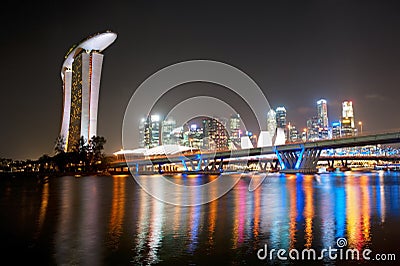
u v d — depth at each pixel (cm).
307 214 3828
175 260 2189
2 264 2178
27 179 17388
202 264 2111
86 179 15888
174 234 2881
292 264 2091
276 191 7206
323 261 2138
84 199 6119
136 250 2411
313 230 2950
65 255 2333
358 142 14438
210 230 3027
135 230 3073
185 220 3566
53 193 7644
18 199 6219
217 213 4050
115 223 3447
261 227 3123
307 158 16675
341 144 15088
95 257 2278
